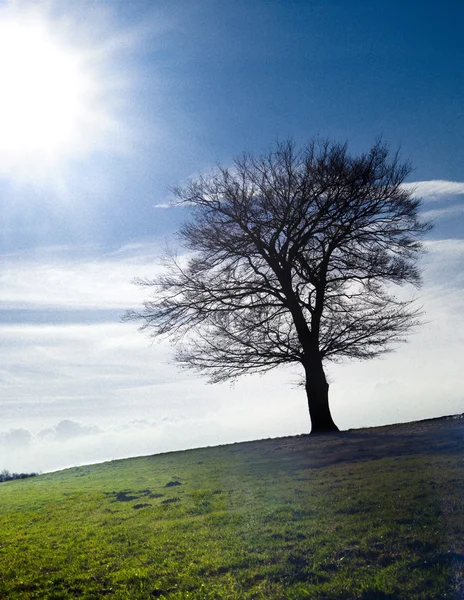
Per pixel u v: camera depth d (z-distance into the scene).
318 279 29.50
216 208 29.77
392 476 14.48
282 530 11.51
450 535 9.56
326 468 17.45
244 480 17.94
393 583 8.19
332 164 28.52
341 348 29.48
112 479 24.42
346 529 10.81
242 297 29.83
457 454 16.22
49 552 12.92
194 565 10.42
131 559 11.48
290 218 28.41
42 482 28.53
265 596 8.59
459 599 7.46
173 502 16.47
